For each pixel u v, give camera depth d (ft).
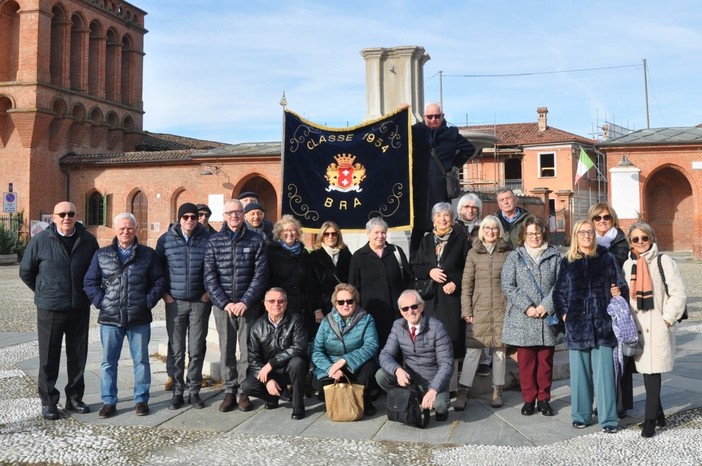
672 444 17.17
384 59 32.12
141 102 152.15
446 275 21.04
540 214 134.82
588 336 18.21
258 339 20.62
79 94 131.03
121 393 23.35
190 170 119.34
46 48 122.62
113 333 20.43
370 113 32.04
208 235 21.85
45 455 16.78
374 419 19.88
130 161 121.90
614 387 18.31
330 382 20.22
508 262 20.04
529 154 158.40
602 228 21.93
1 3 123.24
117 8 143.64
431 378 19.83
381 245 21.85
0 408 21.52
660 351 17.84
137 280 20.56
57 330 20.31
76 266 20.51
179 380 21.39
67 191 127.54
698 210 93.61
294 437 18.15
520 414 20.20
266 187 118.42
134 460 16.39
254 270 21.04
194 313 21.47
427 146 26.84
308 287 22.20
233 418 20.10
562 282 18.79
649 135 100.83
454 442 17.62
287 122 29.32
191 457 16.55
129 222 20.54
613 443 17.30
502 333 20.03
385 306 21.53
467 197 22.90
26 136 120.78
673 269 18.04
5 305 51.62
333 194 28.30
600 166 167.02
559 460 16.01
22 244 115.14
